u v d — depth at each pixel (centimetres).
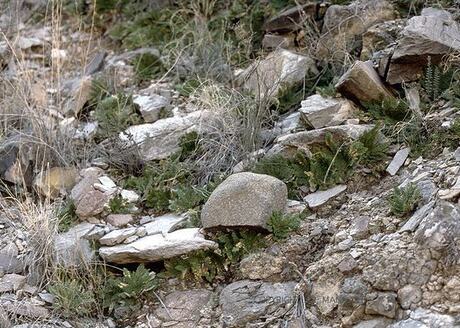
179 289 448
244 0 671
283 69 571
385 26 566
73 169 534
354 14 580
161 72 643
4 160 536
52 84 625
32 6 768
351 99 520
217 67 605
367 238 429
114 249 461
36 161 527
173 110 584
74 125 579
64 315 439
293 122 534
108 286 452
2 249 479
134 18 729
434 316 380
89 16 744
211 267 449
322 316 409
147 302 446
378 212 442
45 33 724
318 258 437
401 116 494
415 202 430
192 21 668
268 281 435
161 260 455
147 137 544
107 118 573
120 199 500
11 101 577
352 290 402
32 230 476
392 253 404
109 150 549
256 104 533
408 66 514
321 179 476
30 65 673
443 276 391
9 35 707
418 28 513
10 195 516
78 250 460
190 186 509
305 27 611
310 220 459
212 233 459
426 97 503
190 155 534
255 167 495
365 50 561
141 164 538
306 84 570
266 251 445
